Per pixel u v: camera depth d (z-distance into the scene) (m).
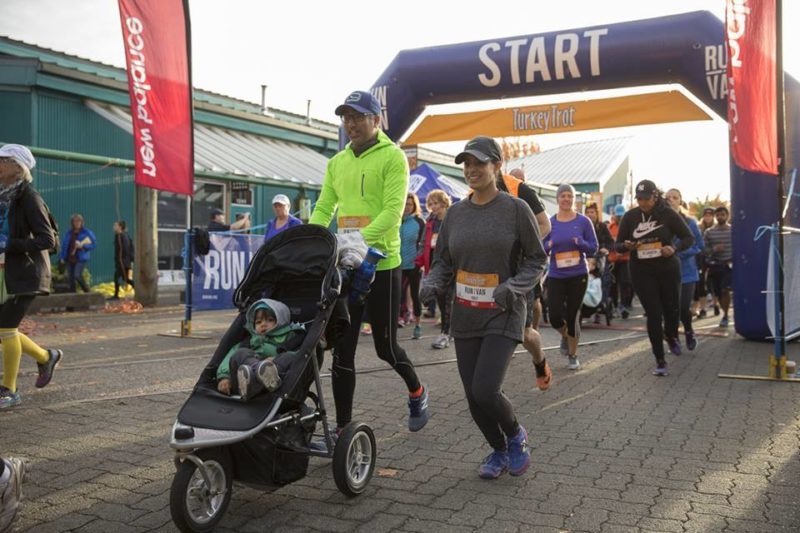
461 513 3.67
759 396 6.40
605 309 12.08
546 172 42.34
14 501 3.15
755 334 9.77
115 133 17.36
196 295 10.29
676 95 10.95
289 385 3.50
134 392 6.28
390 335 4.73
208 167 16.52
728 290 11.63
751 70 7.50
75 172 16.56
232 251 10.83
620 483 4.11
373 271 4.12
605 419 5.57
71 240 14.78
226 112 20.22
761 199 9.53
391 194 4.61
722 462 4.49
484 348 4.05
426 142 12.57
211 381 3.71
